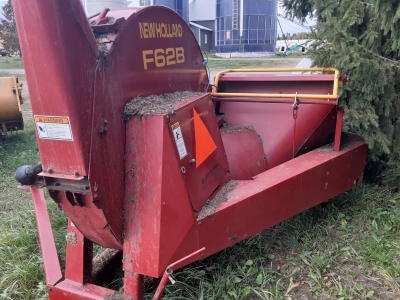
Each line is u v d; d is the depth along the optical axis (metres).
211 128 2.69
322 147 3.47
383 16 3.43
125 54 2.20
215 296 2.58
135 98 2.30
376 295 2.65
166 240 2.11
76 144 1.87
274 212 2.77
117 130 2.12
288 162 3.11
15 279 2.84
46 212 3.06
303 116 3.41
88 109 1.90
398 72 3.57
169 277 1.95
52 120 1.88
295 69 3.63
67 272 2.42
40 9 1.70
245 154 3.23
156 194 2.09
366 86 3.44
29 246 3.22
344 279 2.82
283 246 3.26
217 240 2.46
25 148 6.74
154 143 2.10
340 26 3.50
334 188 3.28
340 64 3.40
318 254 3.08
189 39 2.98
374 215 3.64
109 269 2.69
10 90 6.85
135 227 2.14
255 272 2.86
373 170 4.41
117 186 2.12
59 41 1.74
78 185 1.97
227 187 2.73
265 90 3.57
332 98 3.01
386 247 3.14
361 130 3.67
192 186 2.34
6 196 4.66
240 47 28.09
